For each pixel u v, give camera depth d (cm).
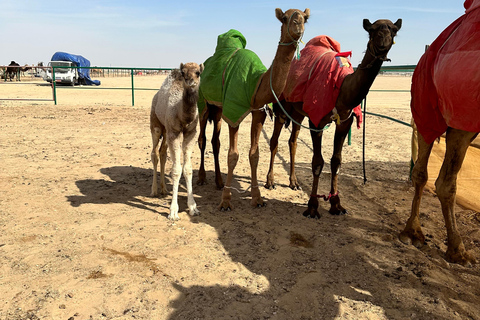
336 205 556
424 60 416
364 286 372
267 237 474
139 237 461
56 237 454
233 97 534
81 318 315
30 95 2295
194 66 468
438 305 342
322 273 394
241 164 835
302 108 552
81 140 1022
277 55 482
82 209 542
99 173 725
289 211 566
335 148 545
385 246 457
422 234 467
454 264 416
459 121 360
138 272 384
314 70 517
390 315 329
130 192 623
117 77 5234
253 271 396
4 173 704
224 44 606
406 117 1623
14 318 312
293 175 673
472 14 357
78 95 2388
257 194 577
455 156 401
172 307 333
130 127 1244
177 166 520
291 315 328
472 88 329
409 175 714
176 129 513
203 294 353
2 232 462
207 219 525
